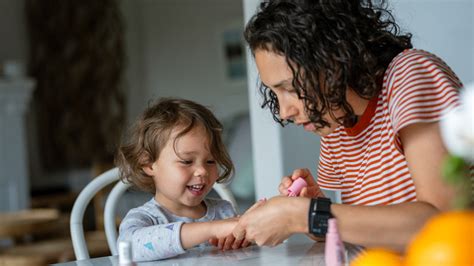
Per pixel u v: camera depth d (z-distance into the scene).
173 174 1.48
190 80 6.41
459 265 0.60
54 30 6.12
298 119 1.13
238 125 5.06
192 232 1.26
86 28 6.23
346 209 1.00
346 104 1.09
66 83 6.18
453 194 0.97
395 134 1.07
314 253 1.17
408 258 0.69
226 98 6.21
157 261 1.24
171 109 1.53
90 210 5.57
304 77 1.06
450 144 0.62
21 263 3.46
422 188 1.00
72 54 6.19
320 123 1.11
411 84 1.05
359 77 1.09
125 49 6.53
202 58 6.33
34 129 6.19
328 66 1.05
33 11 6.11
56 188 6.19
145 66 6.64
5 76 5.60
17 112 5.56
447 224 0.62
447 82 1.04
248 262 1.12
